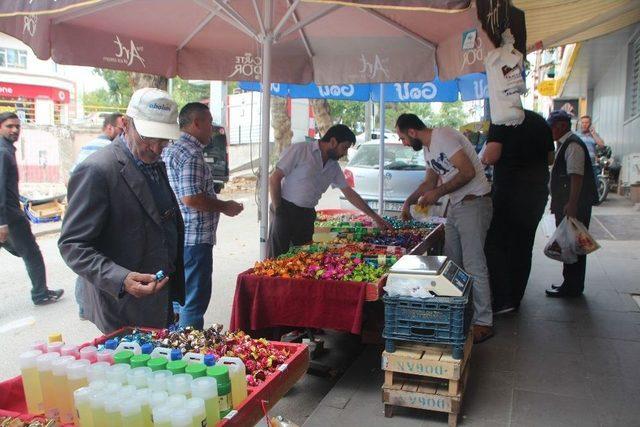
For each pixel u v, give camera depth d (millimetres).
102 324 2867
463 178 4523
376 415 3594
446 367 3357
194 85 37781
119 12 4816
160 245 2863
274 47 6191
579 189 5707
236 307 4020
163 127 2670
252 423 2131
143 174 2820
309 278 3943
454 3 2650
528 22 6711
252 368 2443
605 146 14648
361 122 36812
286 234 5578
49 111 25812
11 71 24484
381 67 6129
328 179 5789
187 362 2213
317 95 8641
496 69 3244
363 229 6215
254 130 23328
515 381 4012
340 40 5902
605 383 3943
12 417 2059
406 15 4789
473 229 4770
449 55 5141
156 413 1776
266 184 4695
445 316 3406
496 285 5590
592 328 5094
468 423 3434
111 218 2713
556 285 6602
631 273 7070
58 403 2104
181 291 3225
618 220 10633
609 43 13266
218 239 10719
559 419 3449
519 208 5387
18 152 15273
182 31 5426
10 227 6281
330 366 4605
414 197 5652
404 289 3475
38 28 4434
